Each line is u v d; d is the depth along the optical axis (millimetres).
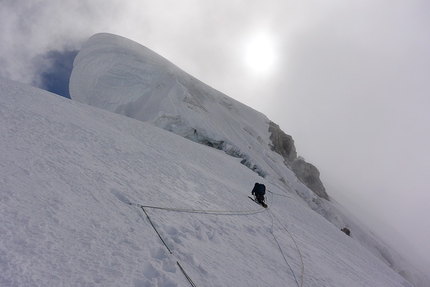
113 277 2982
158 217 5414
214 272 4328
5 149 5191
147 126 22703
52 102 13031
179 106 41844
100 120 15453
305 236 12484
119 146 10406
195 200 8500
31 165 4945
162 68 50625
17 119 7566
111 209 4703
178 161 14383
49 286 2496
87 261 3068
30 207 3590
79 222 3791
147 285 3127
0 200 3441
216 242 5867
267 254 6852
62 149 6703
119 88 48812
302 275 6531
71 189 4711
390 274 16906
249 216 10383
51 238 3172
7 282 2344
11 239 2869
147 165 9797
